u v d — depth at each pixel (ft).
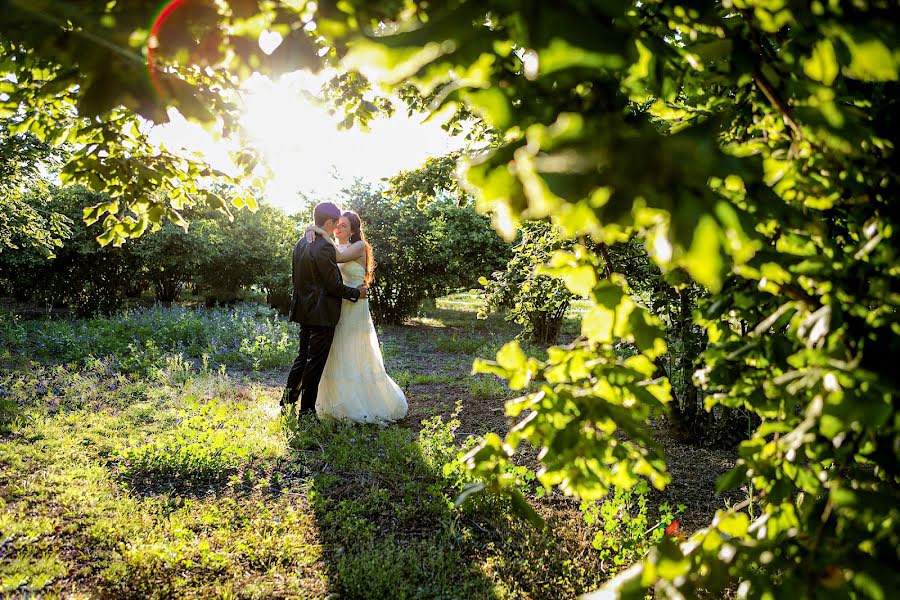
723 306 4.19
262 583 8.75
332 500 11.68
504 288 16.33
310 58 4.00
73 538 9.72
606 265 4.33
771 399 4.15
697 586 2.91
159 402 18.48
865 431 3.38
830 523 3.24
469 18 1.98
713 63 3.37
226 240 46.85
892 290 3.09
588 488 3.85
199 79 7.31
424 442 14.44
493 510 11.14
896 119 3.46
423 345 34.86
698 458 14.92
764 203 2.93
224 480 12.46
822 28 2.43
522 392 21.49
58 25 3.53
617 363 3.88
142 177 7.54
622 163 1.66
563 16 1.72
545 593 8.82
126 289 47.03
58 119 7.85
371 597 8.48
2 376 20.98
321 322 16.03
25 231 29.63
